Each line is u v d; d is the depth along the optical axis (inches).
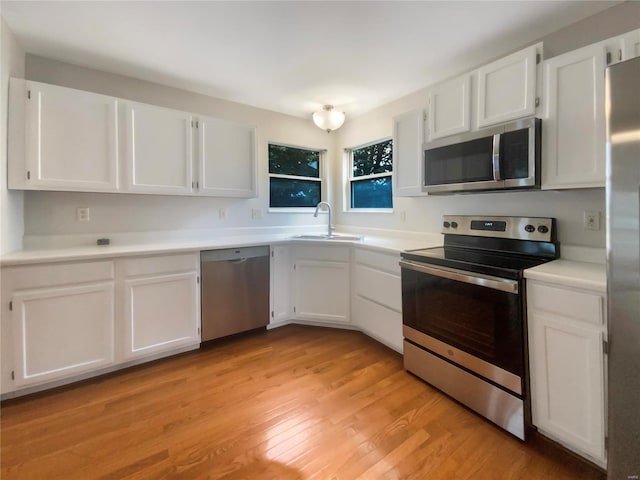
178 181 100.7
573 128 61.3
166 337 91.5
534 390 59.1
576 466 53.6
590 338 50.9
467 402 69.7
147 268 87.4
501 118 72.9
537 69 66.7
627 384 39.4
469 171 77.4
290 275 118.6
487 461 54.9
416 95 114.7
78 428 63.1
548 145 64.8
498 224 84.0
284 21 73.0
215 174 108.2
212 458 55.5
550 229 73.9
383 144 133.1
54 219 92.0
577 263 67.0
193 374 84.4
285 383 80.0
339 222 153.4
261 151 133.1
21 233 85.9
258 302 110.8
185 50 86.3
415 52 87.0
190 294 95.4
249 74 100.7
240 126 113.7
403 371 86.2
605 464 51.0
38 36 79.3
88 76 95.9
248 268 107.9
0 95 72.4
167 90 109.4
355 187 148.9
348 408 69.9
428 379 79.3
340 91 114.8
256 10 69.0
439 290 75.8
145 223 107.3
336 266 113.0
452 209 102.2
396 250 90.7
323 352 97.8
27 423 64.4
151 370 86.4
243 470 53.0
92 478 51.2
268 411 68.8
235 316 105.6
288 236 129.5
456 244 96.1
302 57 90.0
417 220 115.1
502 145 69.6
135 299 85.7
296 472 52.7
